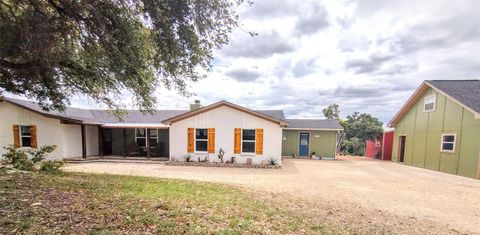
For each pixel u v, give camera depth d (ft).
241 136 48.88
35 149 49.60
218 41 18.44
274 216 16.24
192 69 20.03
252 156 48.83
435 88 49.75
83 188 19.61
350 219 17.83
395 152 66.33
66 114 55.01
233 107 48.91
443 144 48.26
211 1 16.22
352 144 95.76
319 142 69.56
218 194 21.94
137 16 16.43
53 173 27.07
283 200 22.11
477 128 40.45
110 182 24.14
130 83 21.72
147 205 15.64
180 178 33.42
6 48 14.70
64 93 28.25
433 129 51.26
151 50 17.75
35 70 19.89
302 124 72.02
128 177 29.71
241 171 42.29
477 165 40.14
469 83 51.19
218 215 14.97
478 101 43.16
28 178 21.70
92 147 57.93
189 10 16.15
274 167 46.83
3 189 16.75
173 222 12.76
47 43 15.31
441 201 25.84
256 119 48.65
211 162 48.91
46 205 13.85
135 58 16.88
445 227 17.81
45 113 49.11
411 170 49.49
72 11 15.56
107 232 10.61
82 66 22.75
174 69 20.04
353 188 31.01
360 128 97.86
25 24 14.20
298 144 70.38
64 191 17.78
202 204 17.34
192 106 63.62
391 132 71.56
